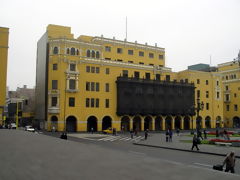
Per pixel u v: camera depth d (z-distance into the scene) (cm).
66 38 6147
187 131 6712
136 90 6625
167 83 7125
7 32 5550
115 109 6469
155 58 7681
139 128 6862
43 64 6869
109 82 6475
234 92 9081
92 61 6300
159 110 6906
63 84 5959
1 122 5312
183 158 2120
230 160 1132
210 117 7975
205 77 8031
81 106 6069
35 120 7588
